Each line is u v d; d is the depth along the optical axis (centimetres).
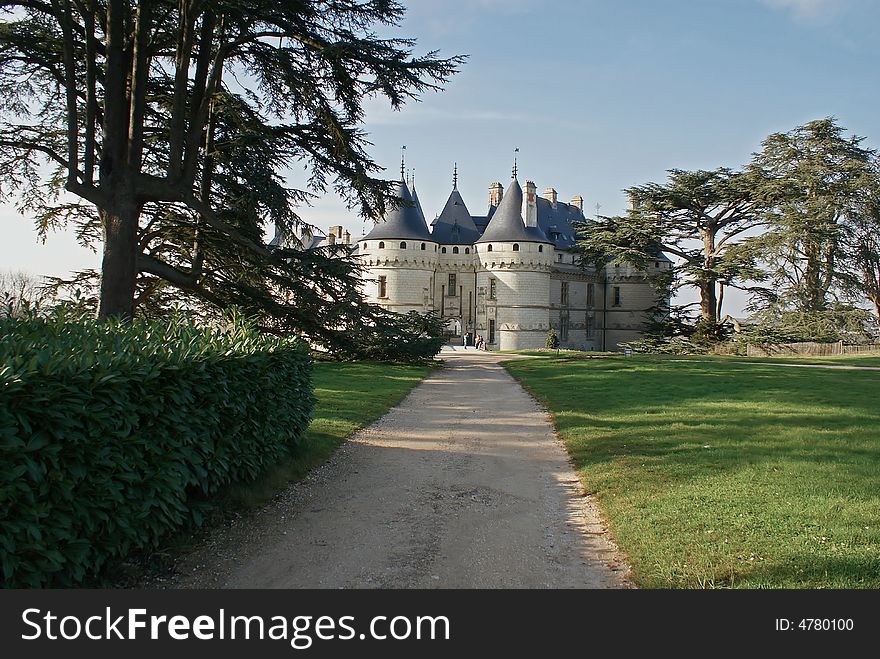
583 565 557
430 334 3122
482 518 696
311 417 1027
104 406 482
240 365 720
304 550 598
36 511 413
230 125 2103
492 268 5572
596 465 902
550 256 5691
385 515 706
